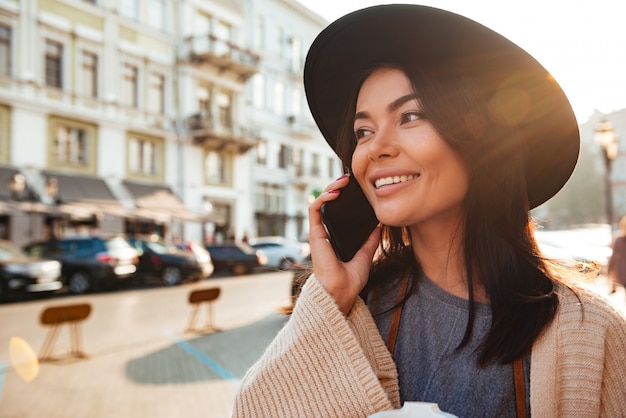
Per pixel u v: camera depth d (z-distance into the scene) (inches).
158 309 423.5
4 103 689.0
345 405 32.9
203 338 304.5
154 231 869.8
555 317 33.9
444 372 36.6
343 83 42.2
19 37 706.2
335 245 38.7
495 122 35.5
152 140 882.8
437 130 33.9
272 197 1152.8
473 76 35.1
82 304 266.2
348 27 37.2
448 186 34.7
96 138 798.5
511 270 35.6
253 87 1103.0
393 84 35.9
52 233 731.4
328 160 1317.7
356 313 37.4
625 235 278.2
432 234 39.2
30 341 297.6
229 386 207.2
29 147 711.1
